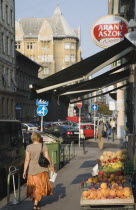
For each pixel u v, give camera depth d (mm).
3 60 53219
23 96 72375
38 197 8875
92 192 8047
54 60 115125
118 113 34938
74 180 13375
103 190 8039
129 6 17188
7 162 11852
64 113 114812
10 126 12547
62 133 33250
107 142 32688
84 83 11078
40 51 114125
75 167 17016
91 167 16844
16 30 114938
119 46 7457
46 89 8844
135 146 11672
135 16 12500
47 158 9203
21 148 13773
